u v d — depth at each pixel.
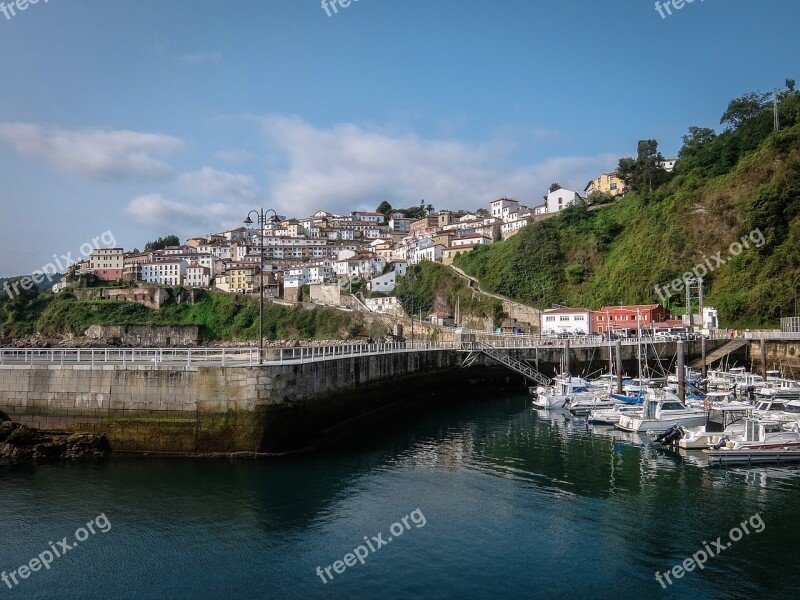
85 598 18.58
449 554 21.70
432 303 139.75
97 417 33.69
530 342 81.12
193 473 29.88
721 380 60.56
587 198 154.75
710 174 112.75
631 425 43.00
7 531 23.08
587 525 24.48
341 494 27.80
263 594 18.81
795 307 82.81
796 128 99.75
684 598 18.72
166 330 157.12
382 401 52.41
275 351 38.47
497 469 32.75
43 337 153.25
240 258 198.38
